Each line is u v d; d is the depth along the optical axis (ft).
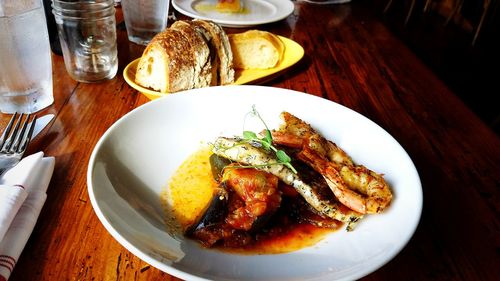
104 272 0.79
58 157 1.09
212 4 2.36
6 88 1.21
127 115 1.07
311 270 0.76
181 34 1.39
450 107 1.56
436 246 0.92
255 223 0.90
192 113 1.19
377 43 2.11
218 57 1.48
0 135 1.14
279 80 1.64
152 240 0.78
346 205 0.93
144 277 0.79
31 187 0.91
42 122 1.21
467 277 0.85
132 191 0.95
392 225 0.85
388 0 4.31
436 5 4.20
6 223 0.78
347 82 1.68
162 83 1.37
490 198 1.09
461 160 1.25
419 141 1.33
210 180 1.07
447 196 1.09
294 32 2.15
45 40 1.23
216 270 0.76
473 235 0.96
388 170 1.03
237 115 1.23
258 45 1.57
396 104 1.55
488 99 3.09
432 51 3.58
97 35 1.43
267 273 0.76
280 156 1.00
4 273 0.73
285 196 1.00
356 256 0.79
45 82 1.28
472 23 3.82
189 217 0.96
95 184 0.83
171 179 1.06
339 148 1.09
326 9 2.56
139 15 1.77
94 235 0.87
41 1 1.21
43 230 0.87
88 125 1.24
